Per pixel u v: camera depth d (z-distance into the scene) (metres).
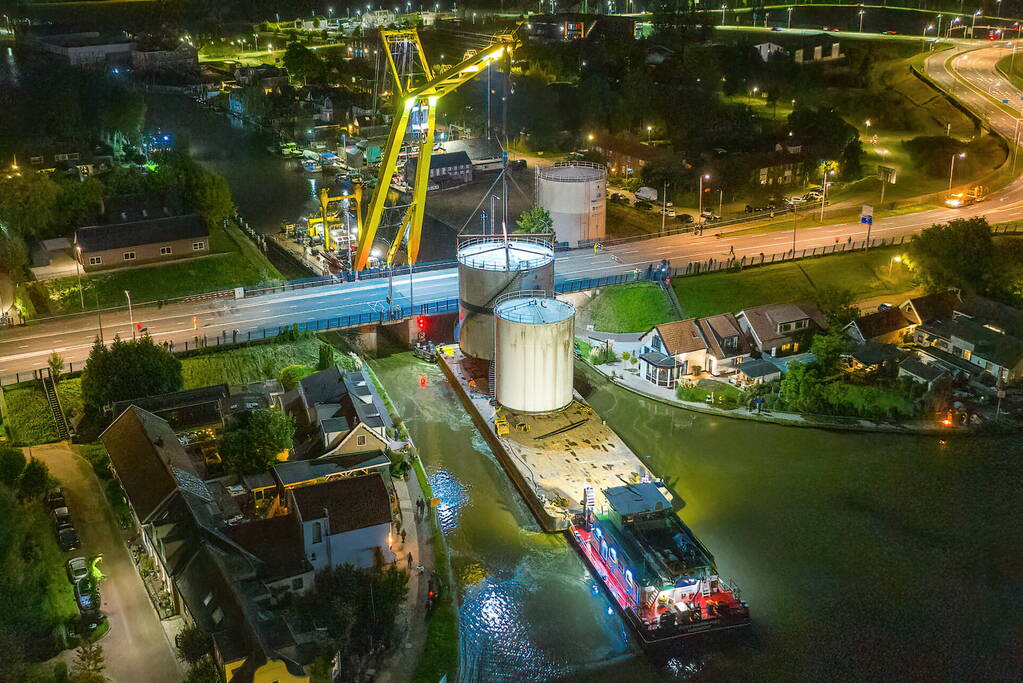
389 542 84.88
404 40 159.00
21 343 123.94
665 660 79.19
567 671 78.31
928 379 115.06
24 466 94.25
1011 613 84.19
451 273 151.38
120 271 145.25
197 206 162.00
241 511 91.19
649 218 180.25
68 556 85.81
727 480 103.31
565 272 150.25
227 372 120.62
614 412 117.50
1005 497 100.12
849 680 76.81
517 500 101.06
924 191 194.12
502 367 114.00
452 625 81.56
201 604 73.69
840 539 93.75
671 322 128.38
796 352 128.25
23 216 150.50
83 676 68.50
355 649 76.69
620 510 87.75
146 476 88.25
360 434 97.50
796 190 198.12
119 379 106.44
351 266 156.75
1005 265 139.62
